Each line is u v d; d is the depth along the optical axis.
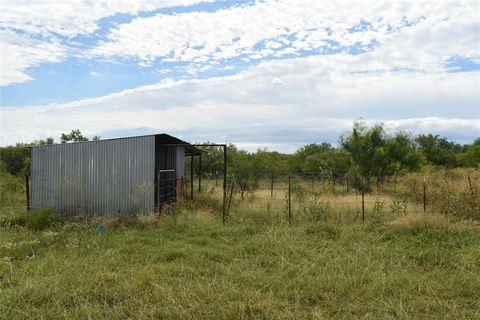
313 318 5.14
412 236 9.54
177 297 5.74
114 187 13.37
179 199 13.84
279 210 12.45
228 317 5.19
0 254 8.30
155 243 9.23
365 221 10.85
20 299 5.67
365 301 5.79
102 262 7.46
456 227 9.75
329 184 18.03
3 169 27.77
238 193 19.34
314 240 9.21
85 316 5.22
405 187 17.66
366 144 24.12
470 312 5.32
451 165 42.94
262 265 7.56
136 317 5.22
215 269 7.20
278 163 34.12
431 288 6.19
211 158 31.12
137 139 13.25
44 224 12.00
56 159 13.74
